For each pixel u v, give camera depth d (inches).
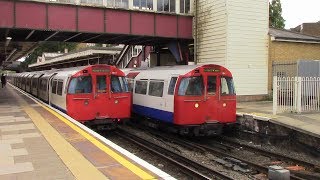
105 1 965.8
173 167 476.7
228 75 648.4
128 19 994.7
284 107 690.8
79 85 645.9
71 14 927.7
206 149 585.0
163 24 1041.5
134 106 823.7
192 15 1077.1
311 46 1059.3
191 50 1213.1
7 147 370.6
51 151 351.3
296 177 414.6
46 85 941.2
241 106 847.1
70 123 525.7
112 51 1955.0
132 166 297.1
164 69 717.9
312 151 531.5
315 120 608.4
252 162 492.4
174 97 631.2
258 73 987.3
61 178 269.3
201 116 626.8
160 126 731.4
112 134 720.3
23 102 892.6
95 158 323.3
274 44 1007.0
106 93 661.9
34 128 482.3
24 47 1619.1
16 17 872.9
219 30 972.6
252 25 979.9
